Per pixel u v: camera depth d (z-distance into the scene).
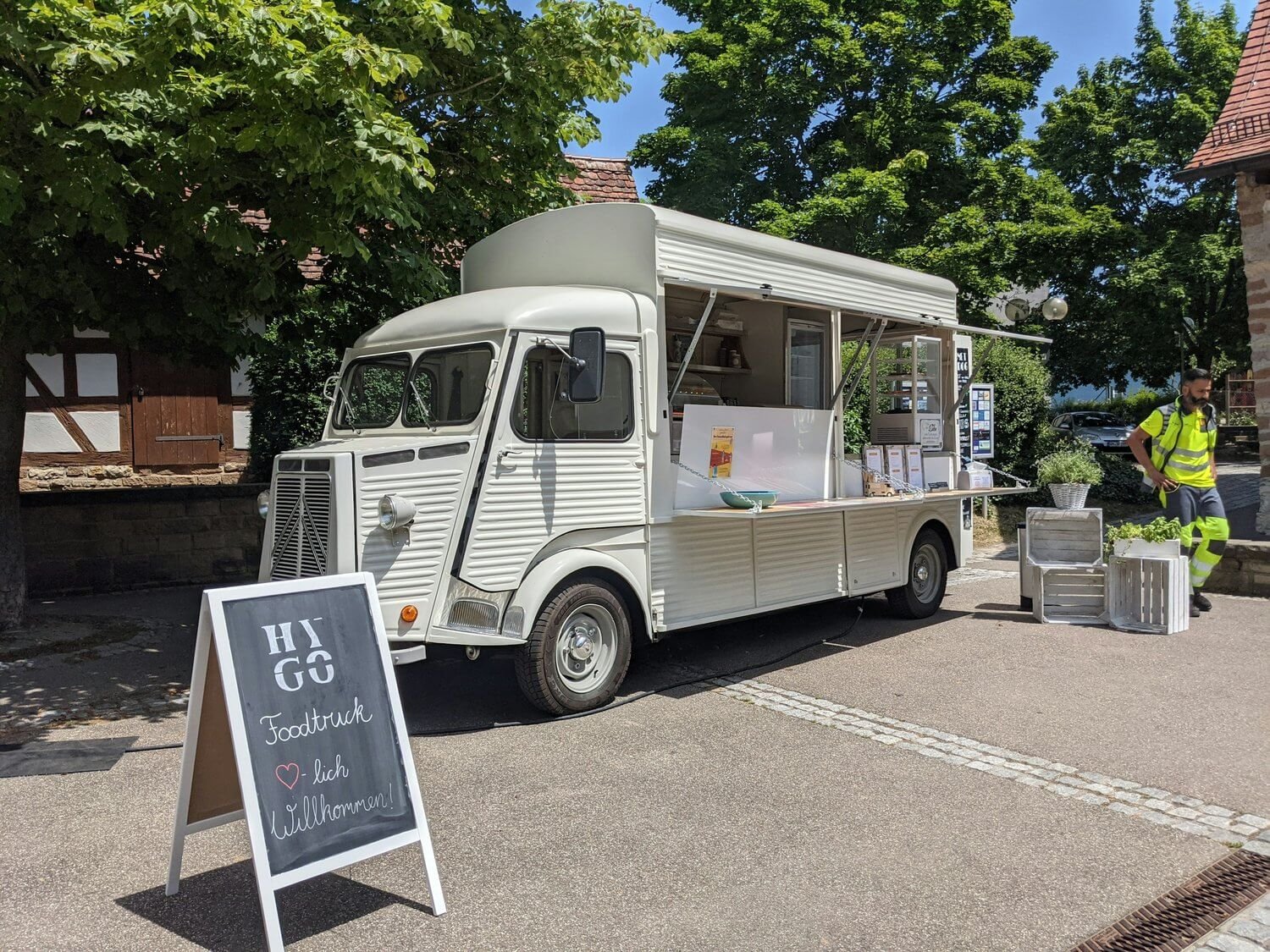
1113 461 16.66
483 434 5.38
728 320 8.00
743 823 4.17
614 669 5.89
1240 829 4.06
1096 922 3.31
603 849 3.93
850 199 18.31
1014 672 6.62
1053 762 4.88
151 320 7.12
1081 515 8.31
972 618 8.55
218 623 3.15
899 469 8.17
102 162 5.69
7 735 5.56
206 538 10.51
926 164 19.44
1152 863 3.76
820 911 3.41
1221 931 3.25
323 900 3.54
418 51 7.04
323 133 5.83
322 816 3.23
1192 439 8.23
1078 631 7.86
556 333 5.69
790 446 7.02
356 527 5.15
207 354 8.07
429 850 3.45
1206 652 7.07
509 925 3.34
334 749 3.31
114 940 3.27
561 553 5.67
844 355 9.10
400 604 5.17
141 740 5.47
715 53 20.81
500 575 5.41
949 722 5.55
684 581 6.36
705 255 6.45
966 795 4.47
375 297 8.34
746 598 6.77
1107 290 24.00
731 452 6.56
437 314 6.00
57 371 11.71
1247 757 4.90
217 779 3.61
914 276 8.23
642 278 6.16
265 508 5.71
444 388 5.80
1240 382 35.44
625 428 6.04
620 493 5.96
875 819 4.20
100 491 9.93
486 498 5.36
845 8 21.05
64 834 4.17
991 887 3.57
